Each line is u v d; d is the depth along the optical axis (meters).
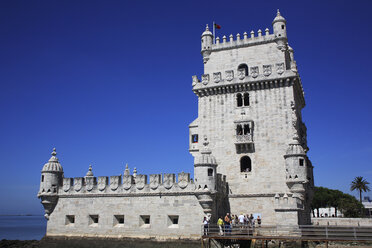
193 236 40.94
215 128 50.75
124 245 43.22
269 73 49.03
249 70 51.06
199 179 41.91
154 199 43.97
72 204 47.78
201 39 56.19
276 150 47.00
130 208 44.84
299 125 51.53
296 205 37.81
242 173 47.97
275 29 51.88
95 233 45.62
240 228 38.41
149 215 43.78
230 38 54.31
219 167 49.16
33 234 118.56
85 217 46.69
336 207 114.62
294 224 37.44
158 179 44.28
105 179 46.88
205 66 54.69
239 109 50.22
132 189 45.25
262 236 34.50
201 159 42.47
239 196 47.03
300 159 44.31
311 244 39.31
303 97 56.88
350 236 37.00
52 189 48.47
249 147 48.34
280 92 48.62
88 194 47.12
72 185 48.53
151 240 42.59
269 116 48.41
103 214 45.91
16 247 47.78
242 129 49.06
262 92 49.59
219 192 43.66
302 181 43.25
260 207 45.88
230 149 49.31
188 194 42.41
